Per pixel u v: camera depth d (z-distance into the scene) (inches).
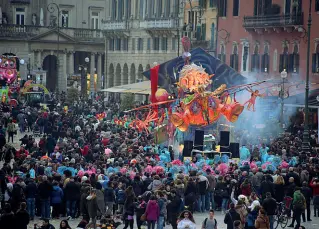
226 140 3570.4
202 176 2851.9
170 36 7194.9
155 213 2459.4
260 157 3457.2
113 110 5841.5
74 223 2672.2
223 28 6190.9
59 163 3036.4
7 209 2161.7
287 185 2856.8
